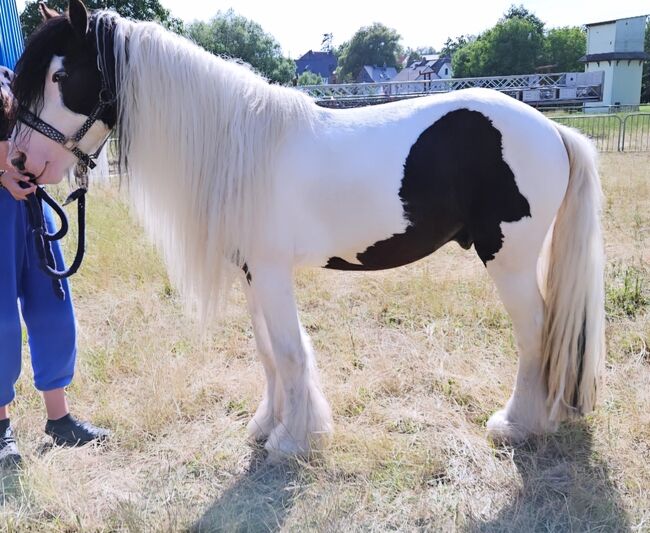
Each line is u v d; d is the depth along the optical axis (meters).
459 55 47.09
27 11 15.06
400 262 2.37
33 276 2.41
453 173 2.19
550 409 2.39
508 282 2.29
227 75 2.16
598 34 34.19
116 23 2.10
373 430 2.55
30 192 2.12
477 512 2.05
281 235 2.16
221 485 2.27
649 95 40.31
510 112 2.16
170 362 3.18
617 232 5.27
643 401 2.58
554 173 2.17
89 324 3.78
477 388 2.81
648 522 1.95
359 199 2.17
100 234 5.39
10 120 2.02
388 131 2.19
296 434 2.36
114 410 2.75
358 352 3.29
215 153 2.16
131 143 2.16
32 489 2.19
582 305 2.25
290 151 2.13
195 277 2.30
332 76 87.81
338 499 2.09
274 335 2.26
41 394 2.90
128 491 2.23
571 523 1.96
